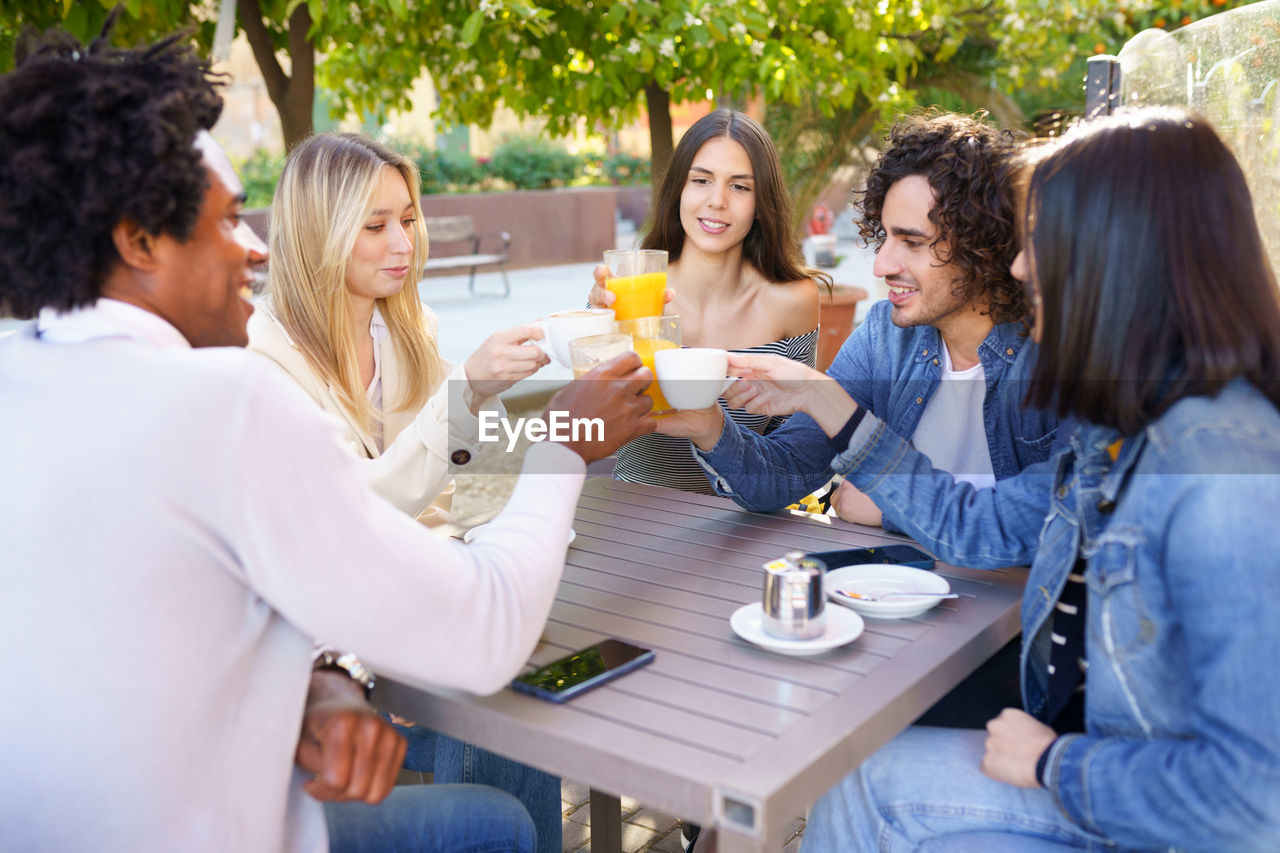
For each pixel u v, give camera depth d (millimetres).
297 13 3270
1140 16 4758
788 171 5277
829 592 1469
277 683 1101
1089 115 2320
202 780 1033
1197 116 1152
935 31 4520
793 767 1045
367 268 2047
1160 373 1120
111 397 986
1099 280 1127
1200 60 2312
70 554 969
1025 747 1212
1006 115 5129
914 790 1340
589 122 4172
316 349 2023
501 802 1446
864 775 1392
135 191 1012
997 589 1536
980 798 1307
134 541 970
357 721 1177
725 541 1775
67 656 973
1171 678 1116
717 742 1100
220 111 1140
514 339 1713
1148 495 1101
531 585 1159
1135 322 1117
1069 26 4402
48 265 1024
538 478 1268
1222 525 1018
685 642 1363
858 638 1369
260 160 13297
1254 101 2316
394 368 2203
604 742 1104
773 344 2639
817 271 2742
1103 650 1156
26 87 992
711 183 2502
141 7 2873
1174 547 1057
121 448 968
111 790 987
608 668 1274
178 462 971
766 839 1002
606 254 1942
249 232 1283
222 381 985
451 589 1076
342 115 4367
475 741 1202
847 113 5059
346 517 1021
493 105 4215
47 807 991
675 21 3139
